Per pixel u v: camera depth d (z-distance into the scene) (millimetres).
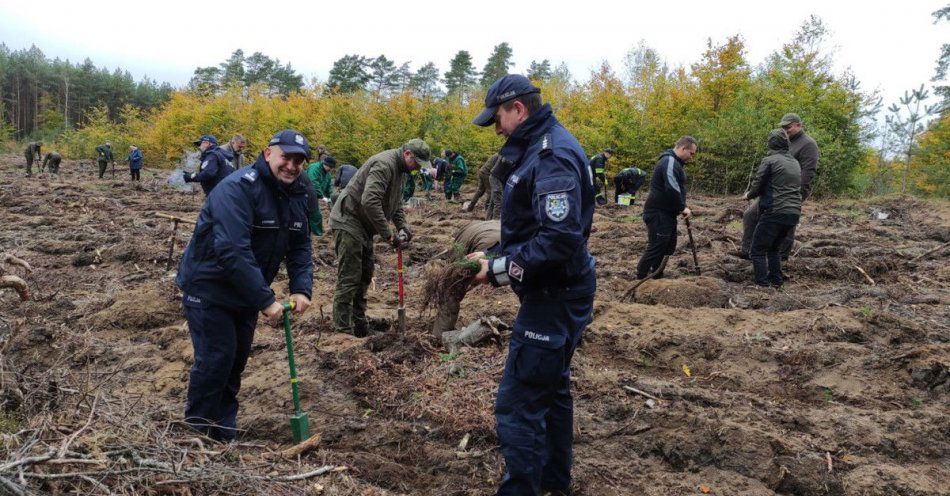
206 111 43750
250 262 3539
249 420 4352
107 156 26688
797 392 4844
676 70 28031
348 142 33781
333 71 58125
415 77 63844
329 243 11125
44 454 2549
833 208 15727
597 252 10227
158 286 7504
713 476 3754
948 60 24359
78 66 99312
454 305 5488
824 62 22109
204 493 2877
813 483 3611
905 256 9352
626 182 16312
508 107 3051
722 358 5367
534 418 3045
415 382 4695
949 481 3676
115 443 2896
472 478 3693
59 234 11422
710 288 7066
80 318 6531
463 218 14320
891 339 5629
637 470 3807
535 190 2865
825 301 6938
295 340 5766
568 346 3092
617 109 25156
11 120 83312
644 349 5531
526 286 3025
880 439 4027
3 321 4270
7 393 3148
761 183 7406
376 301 7457
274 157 3643
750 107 21078
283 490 3174
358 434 4156
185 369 5324
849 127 20766
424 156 5734
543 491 3471
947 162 21688
